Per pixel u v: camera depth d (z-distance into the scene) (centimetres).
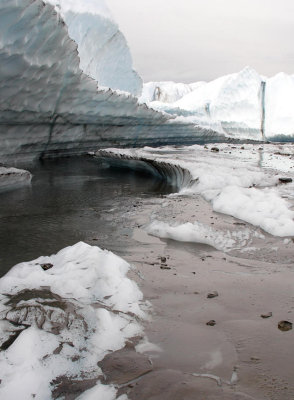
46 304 249
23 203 711
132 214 626
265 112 4888
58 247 439
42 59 909
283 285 308
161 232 486
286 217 531
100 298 271
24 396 167
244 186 861
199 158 1465
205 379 181
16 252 421
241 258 390
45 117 1237
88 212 642
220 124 4406
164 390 173
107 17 2011
